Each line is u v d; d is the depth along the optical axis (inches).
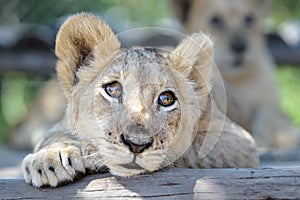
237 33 531.5
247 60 530.3
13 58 605.0
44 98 627.2
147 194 202.2
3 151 594.9
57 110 614.5
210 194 201.2
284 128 557.3
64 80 228.5
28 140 619.2
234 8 538.9
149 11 736.3
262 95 550.6
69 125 231.0
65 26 226.4
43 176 208.1
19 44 608.4
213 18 542.9
